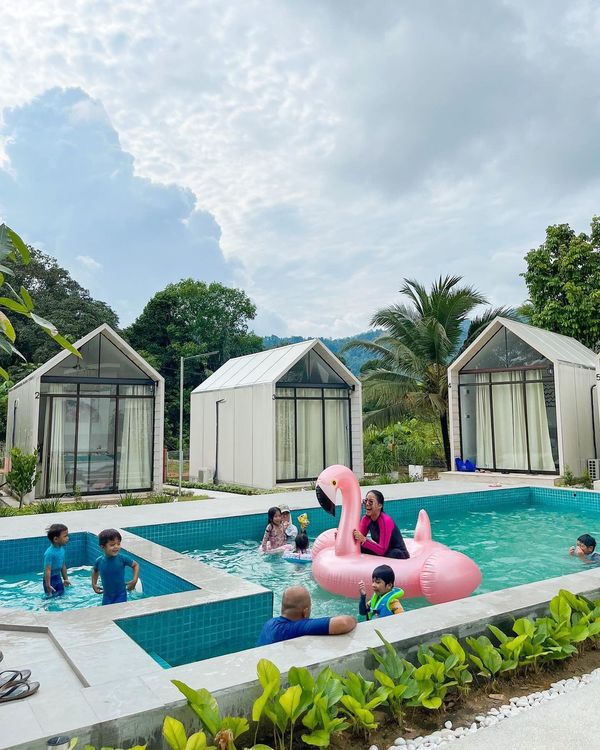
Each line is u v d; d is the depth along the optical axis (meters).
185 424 41.97
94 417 16.22
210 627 5.46
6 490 17.34
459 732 3.32
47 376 15.67
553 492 15.08
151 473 16.84
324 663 3.55
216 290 47.47
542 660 4.17
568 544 10.69
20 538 9.07
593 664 4.34
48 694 3.20
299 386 19.03
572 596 4.72
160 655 5.18
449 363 24.12
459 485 16.14
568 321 24.11
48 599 7.55
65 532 7.79
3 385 29.83
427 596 6.80
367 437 24.94
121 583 6.47
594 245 25.05
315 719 3.10
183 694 3.05
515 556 9.78
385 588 5.54
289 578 8.55
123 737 2.93
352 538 7.49
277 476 18.41
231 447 19.98
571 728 3.27
